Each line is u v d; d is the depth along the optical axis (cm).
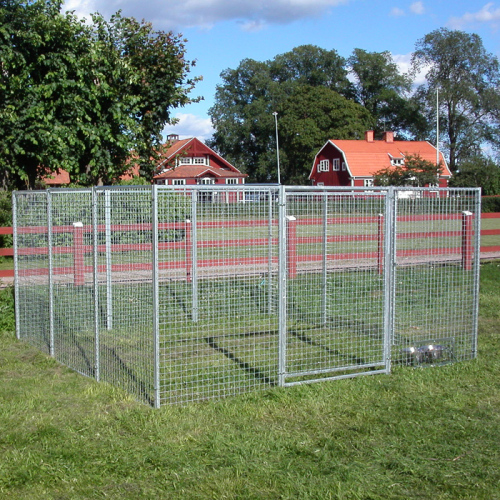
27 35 1248
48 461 375
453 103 6075
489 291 983
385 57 7588
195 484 348
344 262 919
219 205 615
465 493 340
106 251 679
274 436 416
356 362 593
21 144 1302
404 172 3972
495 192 4959
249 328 725
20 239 714
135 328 688
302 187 519
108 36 1449
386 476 360
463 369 574
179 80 1561
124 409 466
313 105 6341
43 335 674
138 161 1498
